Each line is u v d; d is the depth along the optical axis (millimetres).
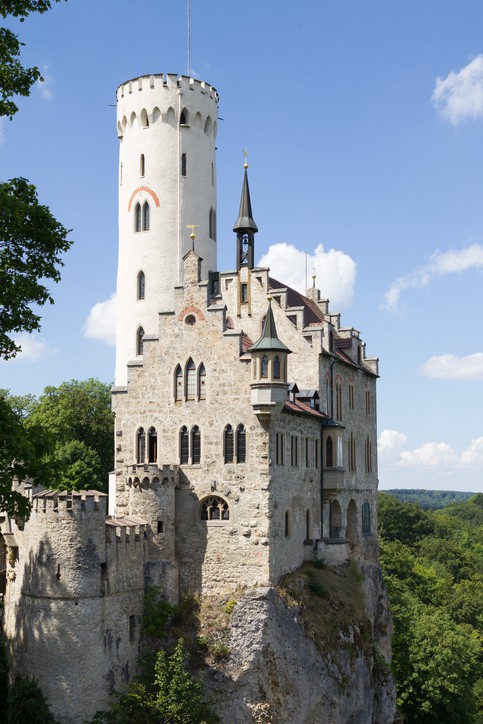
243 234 75188
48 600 52375
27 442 37844
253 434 60625
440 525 184625
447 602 123688
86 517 53250
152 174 79625
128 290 79750
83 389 104875
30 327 40156
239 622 58156
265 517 59844
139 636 57562
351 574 71938
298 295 82938
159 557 59938
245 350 63625
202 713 54969
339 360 76062
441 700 82875
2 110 38406
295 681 58531
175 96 80000
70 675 51625
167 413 63469
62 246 40625
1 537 54406
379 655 71125
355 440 81375
